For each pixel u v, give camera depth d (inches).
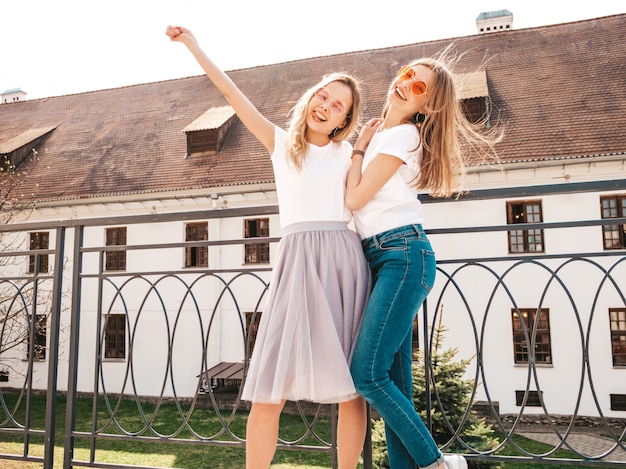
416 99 71.3
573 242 485.4
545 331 492.1
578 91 563.8
